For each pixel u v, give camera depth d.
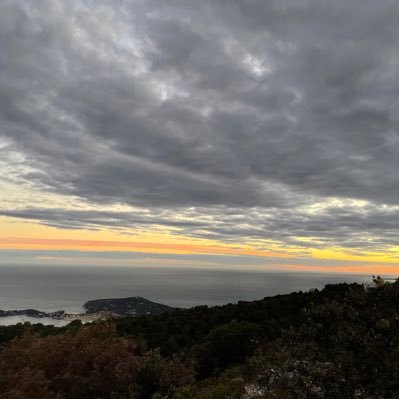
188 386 9.38
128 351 11.91
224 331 17.77
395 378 5.46
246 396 7.28
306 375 6.24
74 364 10.73
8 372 10.43
